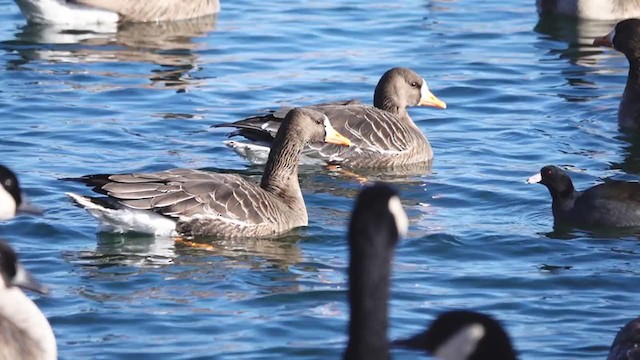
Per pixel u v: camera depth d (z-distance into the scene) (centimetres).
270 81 2439
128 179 1648
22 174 1891
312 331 1354
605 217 1723
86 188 1839
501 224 1742
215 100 2319
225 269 1558
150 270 1547
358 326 886
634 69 2238
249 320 1384
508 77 2500
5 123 2142
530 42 2769
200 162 1995
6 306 1147
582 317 1402
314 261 1603
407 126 2059
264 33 2786
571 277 1530
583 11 2961
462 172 1986
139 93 2344
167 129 2148
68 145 2047
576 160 2033
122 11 2845
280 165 1773
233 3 3080
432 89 2417
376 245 878
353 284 887
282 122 1792
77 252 1605
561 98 2377
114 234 1670
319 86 2411
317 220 1770
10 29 2772
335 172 2008
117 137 2094
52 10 2805
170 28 2834
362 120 2033
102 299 1442
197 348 1302
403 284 1503
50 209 1752
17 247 1614
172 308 1416
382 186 888
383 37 2767
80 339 1330
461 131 2203
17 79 2398
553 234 1702
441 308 1425
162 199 1648
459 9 3033
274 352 1295
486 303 1447
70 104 2261
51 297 1444
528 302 1450
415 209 1814
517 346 1310
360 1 3084
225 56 2614
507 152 2081
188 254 1612
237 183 1706
